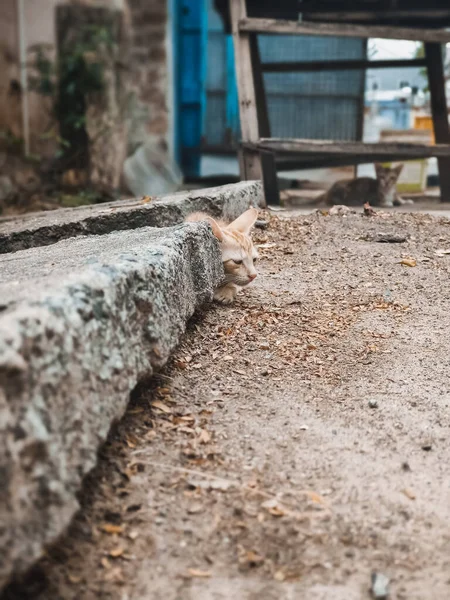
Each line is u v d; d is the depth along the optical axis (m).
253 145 2.72
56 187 3.77
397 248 1.86
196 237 1.21
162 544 0.71
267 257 1.81
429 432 0.94
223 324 1.30
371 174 4.43
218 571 0.68
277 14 3.50
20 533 0.56
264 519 0.75
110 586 0.65
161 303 0.95
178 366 1.09
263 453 0.88
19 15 3.62
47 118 3.75
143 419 0.93
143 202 2.13
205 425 0.93
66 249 1.31
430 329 1.29
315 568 0.69
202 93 4.74
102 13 3.75
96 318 0.73
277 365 1.15
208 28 4.66
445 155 2.81
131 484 0.79
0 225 2.00
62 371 0.64
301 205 3.30
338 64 3.54
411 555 0.71
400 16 3.48
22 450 0.56
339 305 1.44
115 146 3.86
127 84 4.04
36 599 0.62
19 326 0.58
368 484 0.82
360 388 1.07
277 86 4.41
